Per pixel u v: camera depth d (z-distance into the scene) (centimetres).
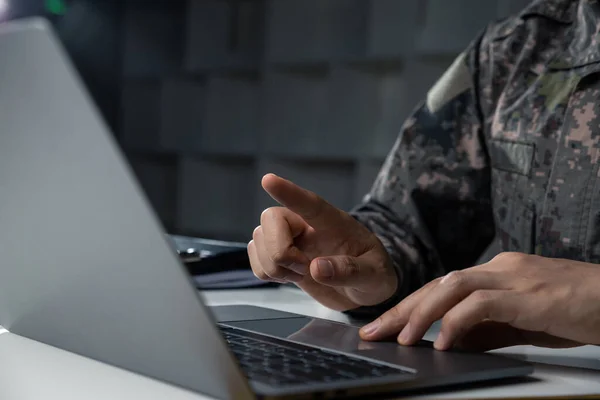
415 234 121
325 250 98
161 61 523
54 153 57
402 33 379
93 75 540
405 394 57
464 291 72
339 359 62
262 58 459
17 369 63
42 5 511
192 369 55
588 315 71
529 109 118
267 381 53
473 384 61
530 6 125
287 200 90
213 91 474
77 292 63
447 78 129
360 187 398
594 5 114
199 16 482
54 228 61
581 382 64
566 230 110
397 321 73
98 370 63
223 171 491
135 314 58
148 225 53
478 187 124
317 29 421
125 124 539
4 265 70
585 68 113
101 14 535
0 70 60
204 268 124
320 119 417
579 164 110
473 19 355
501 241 121
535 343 80
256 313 88
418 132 126
